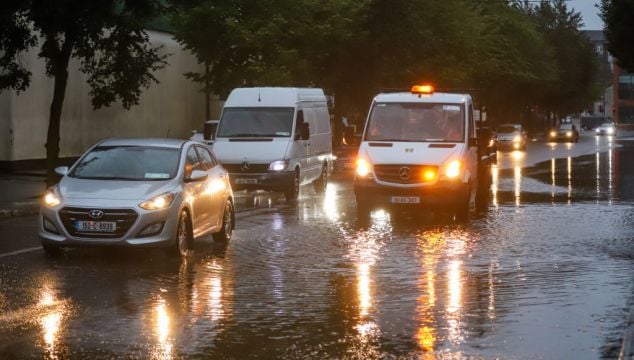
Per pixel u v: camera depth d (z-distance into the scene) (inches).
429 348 445.4
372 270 690.8
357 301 569.9
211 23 2245.3
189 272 679.7
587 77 6102.4
